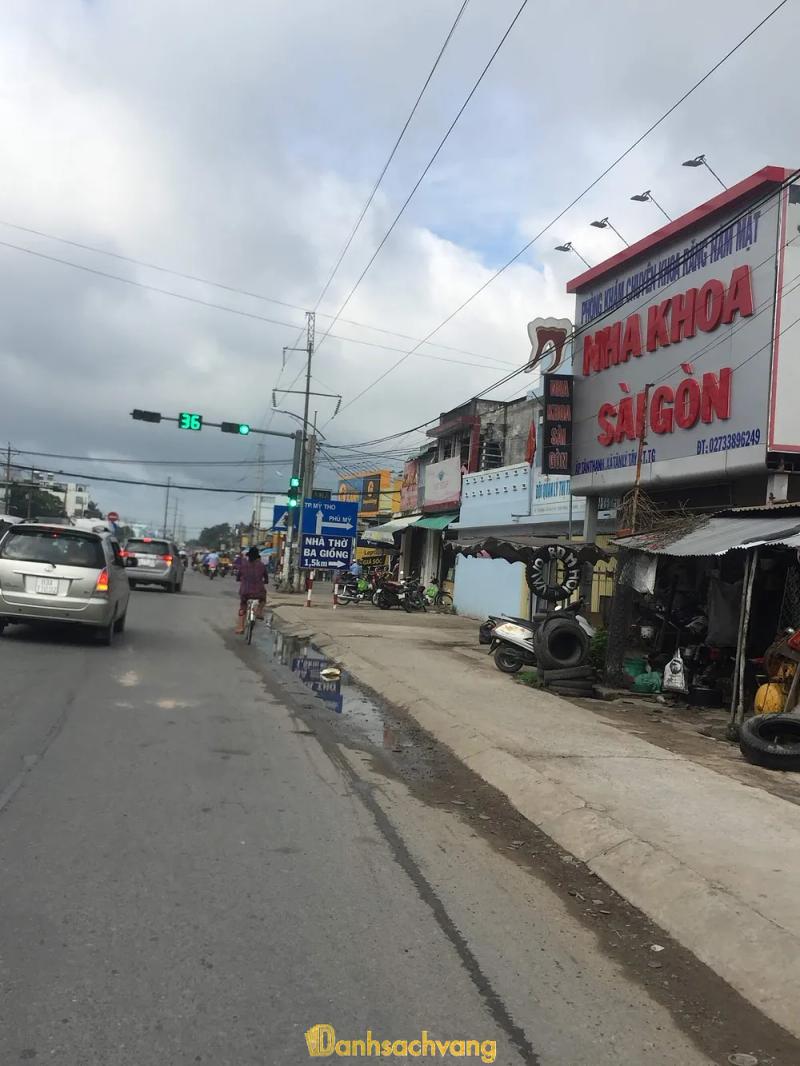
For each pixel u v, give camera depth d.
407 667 13.59
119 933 3.96
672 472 14.24
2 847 4.94
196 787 6.41
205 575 56.38
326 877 4.84
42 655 12.41
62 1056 3.01
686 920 4.48
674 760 7.91
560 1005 3.63
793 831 5.82
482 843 5.74
